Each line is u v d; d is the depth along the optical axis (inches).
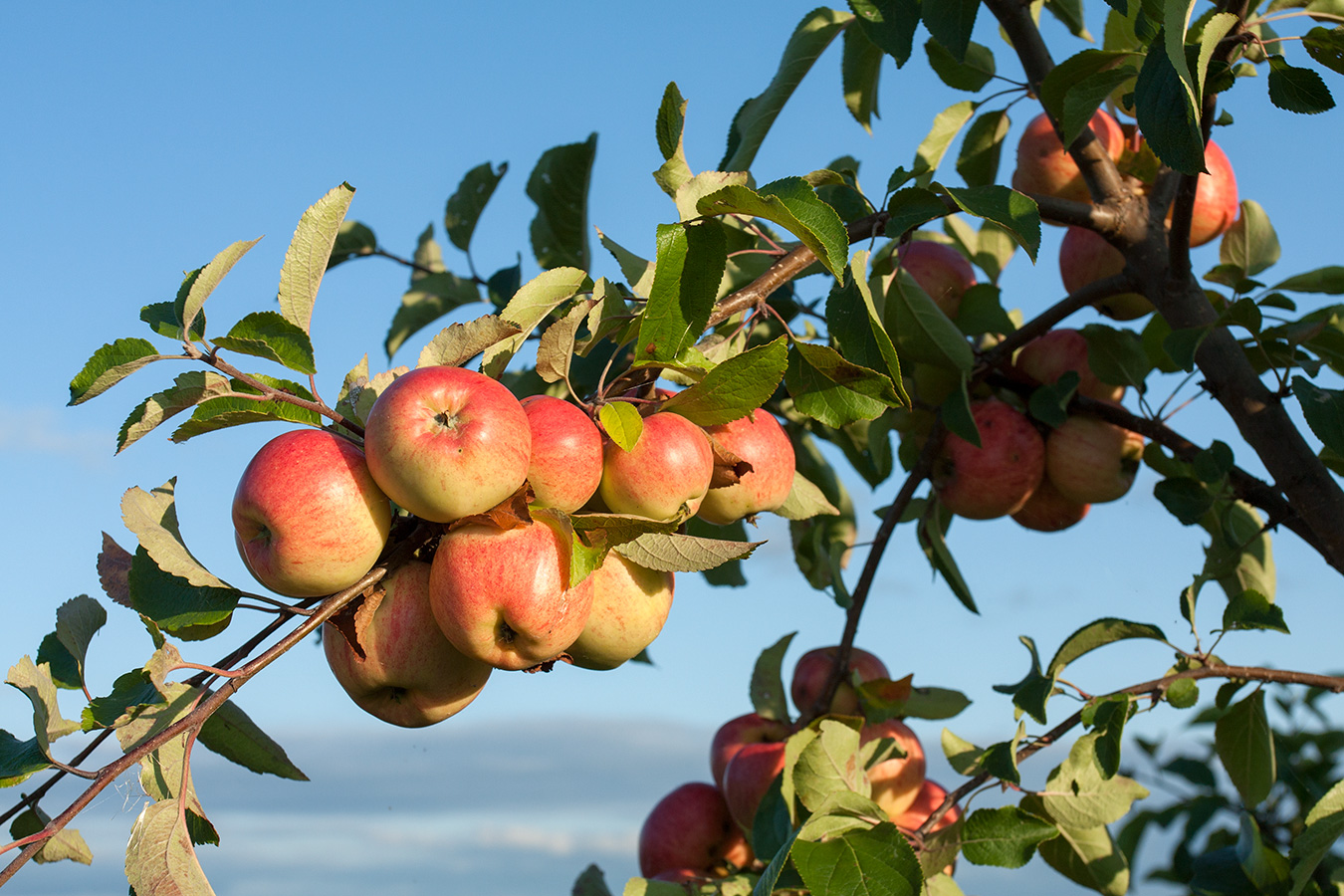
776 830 92.0
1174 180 110.8
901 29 102.1
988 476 121.0
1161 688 94.8
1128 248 107.6
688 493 66.1
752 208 65.0
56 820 53.6
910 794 111.4
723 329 96.7
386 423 59.9
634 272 87.2
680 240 67.3
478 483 59.5
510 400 62.4
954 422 111.8
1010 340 118.0
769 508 77.5
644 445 65.3
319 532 61.3
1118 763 90.2
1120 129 114.1
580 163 126.3
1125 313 130.4
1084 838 101.6
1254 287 117.1
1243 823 104.7
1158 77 80.1
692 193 76.4
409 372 63.3
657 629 73.5
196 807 60.3
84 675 67.2
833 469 142.0
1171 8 71.1
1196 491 108.0
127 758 56.6
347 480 62.4
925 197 85.9
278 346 63.4
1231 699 101.3
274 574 62.6
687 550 68.2
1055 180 122.4
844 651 115.2
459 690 69.2
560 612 62.9
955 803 92.5
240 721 72.4
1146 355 119.9
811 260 84.4
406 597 66.4
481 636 63.1
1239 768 105.3
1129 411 119.5
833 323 82.7
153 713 60.9
